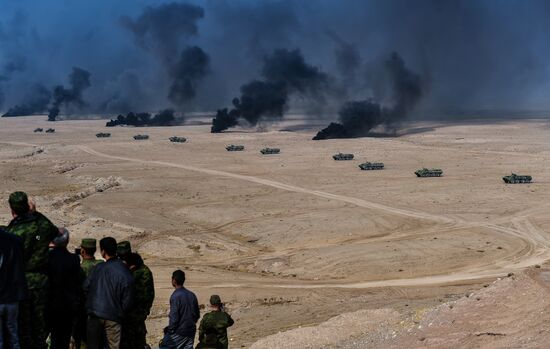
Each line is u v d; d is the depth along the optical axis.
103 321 12.35
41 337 11.94
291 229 66.56
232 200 82.69
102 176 103.75
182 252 58.22
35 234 11.73
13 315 10.67
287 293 45.03
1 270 10.50
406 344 18.16
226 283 48.22
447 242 59.34
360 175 101.56
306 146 146.62
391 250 56.34
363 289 45.91
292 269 52.31
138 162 122.19
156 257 56.84
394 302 36.00
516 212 72.25
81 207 76.25
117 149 146.25
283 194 86.25
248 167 113.31
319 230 66.00
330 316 33.75
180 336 15.98
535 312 17.47
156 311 39.50
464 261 53.47
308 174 103.75
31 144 164.88
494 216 70.50
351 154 122.00
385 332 20.70
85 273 13.70
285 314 35.53
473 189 86.38
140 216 72.12
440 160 117.31
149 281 13.77
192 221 71.44
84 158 130.12
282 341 23.03
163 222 69.88
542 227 65.19
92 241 14.31
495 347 15.97
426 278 49.09
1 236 10.61
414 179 96.25
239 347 28.19
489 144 143.25
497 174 99.06
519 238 61.03
